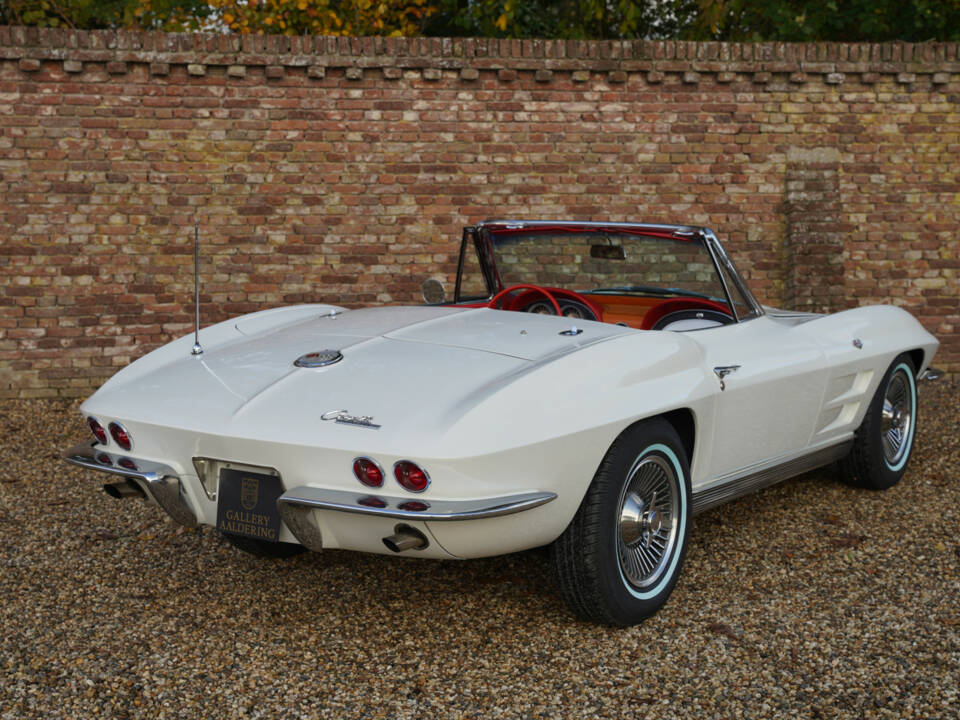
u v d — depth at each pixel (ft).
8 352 21.74
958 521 12.78
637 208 23.40
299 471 8.20
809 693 8.04
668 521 9.80
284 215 22.44
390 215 22.74
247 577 10.91
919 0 33.71
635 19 38.40
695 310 12.10
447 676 8.43
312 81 22.26
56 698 8.01
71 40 21.30
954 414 19.97
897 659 8.66
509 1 33.17
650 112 23.24
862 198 23.93
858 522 12.77
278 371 9.28
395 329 10.27
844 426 13.19
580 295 12.62
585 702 7.95
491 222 12.56
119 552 11.78
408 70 22.47
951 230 24.18
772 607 9.90
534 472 8.10
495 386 8.30
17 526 12.85
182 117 21.91
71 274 21.80
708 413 9.97
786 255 23.62
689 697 8.00
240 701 7.98
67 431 18.92
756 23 38.11
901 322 14.25
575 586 8.93
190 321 22.29
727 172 23.53
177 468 9.00
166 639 9.22
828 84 23.58
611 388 8.80
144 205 21.93
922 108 23.85
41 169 21.50
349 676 8.44
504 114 22.85
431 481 7.70
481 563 11.21
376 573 10.98
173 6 35.78
